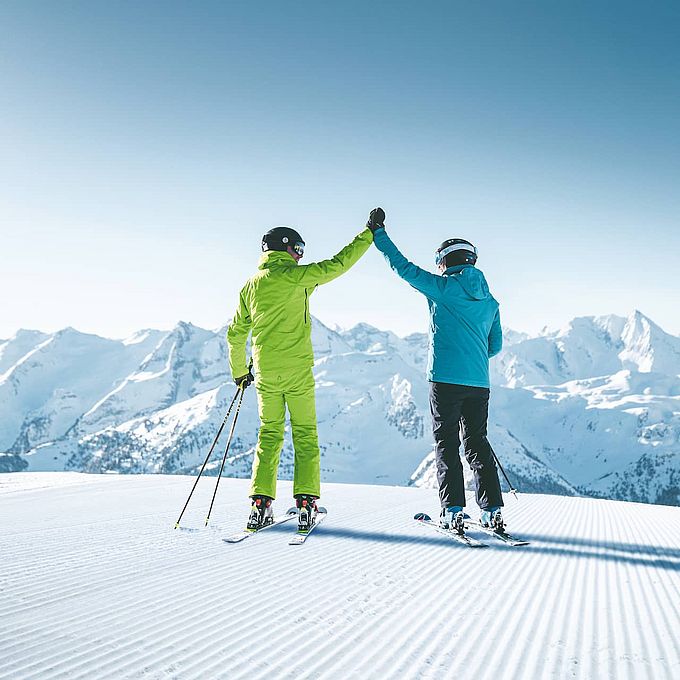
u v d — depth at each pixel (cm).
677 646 202
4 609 232
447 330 411
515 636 210
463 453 418
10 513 500
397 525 445
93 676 173
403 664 184
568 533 428
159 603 242
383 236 425
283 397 431
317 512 465
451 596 257
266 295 423
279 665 183
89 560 316
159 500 599
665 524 498
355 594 259
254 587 267
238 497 627
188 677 173
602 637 210
